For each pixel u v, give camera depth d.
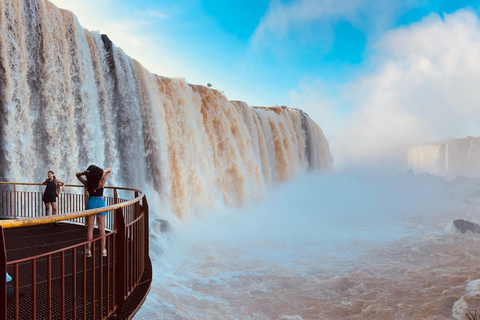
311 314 10.31
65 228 8.01
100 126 17.81
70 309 3.80
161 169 20.62
